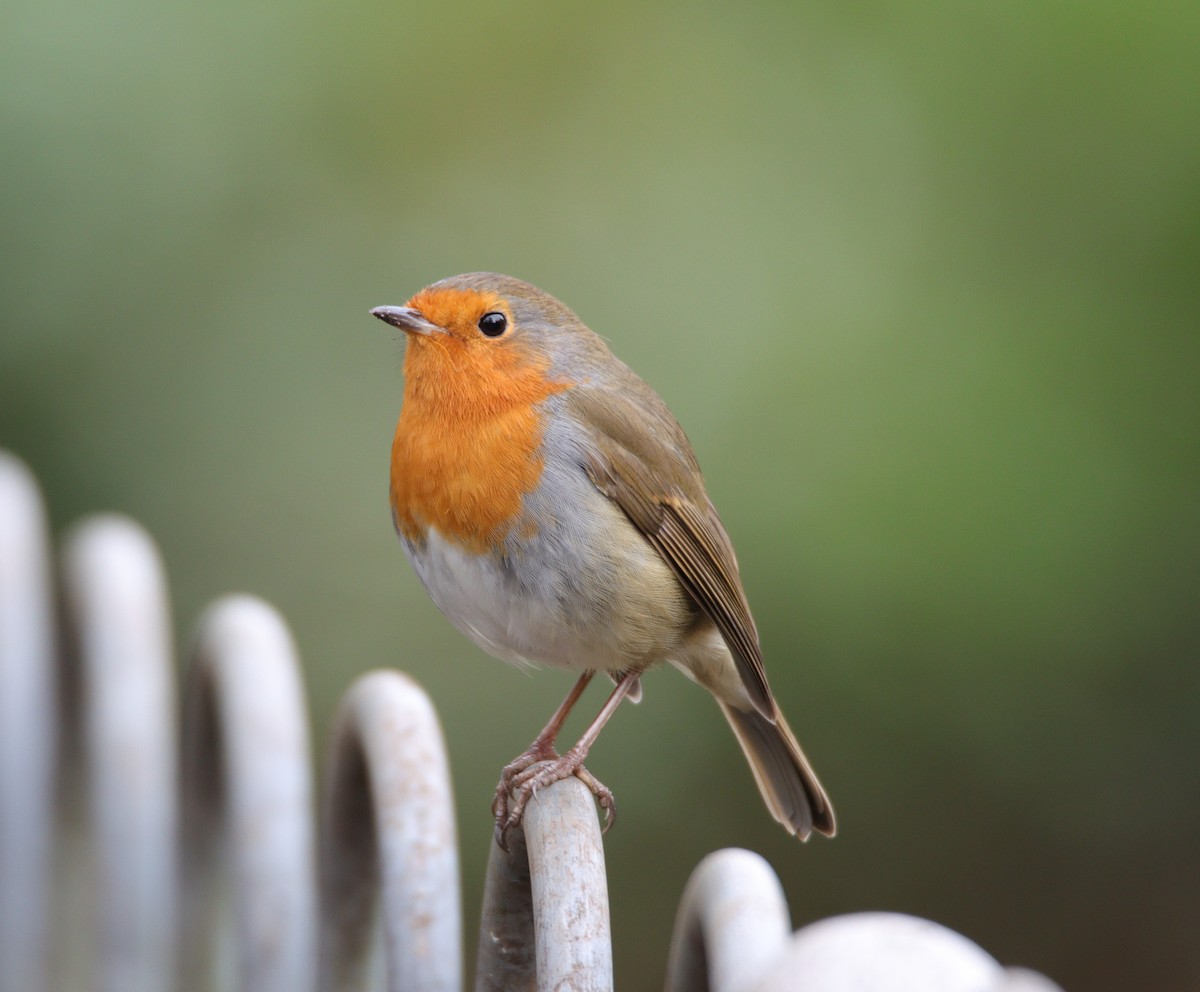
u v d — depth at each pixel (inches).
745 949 159.0
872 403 437.7
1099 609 423.8
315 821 372.2
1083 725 430.6
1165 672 426.9
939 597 421.1
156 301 452.4
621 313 458.9
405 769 184.5
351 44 466.9
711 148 474.3
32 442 447.2
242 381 455.2
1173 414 438.3
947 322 446.6
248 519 451.5
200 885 260.7
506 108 474.9
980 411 434.9
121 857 243.8
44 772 268.2
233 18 458.0
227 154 456.1
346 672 445.1
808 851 443.5
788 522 425.7
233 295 456.1
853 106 476.4
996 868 442.9
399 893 178.7
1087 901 448.8
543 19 479.8
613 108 477.7
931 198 467.2
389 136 466.9
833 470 430.0
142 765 245.4
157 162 453.1
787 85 480.7
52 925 295.1
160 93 450.3
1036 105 469.4
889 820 440.5
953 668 424.8
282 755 217.9
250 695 221.3
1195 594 424.8
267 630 230.2
